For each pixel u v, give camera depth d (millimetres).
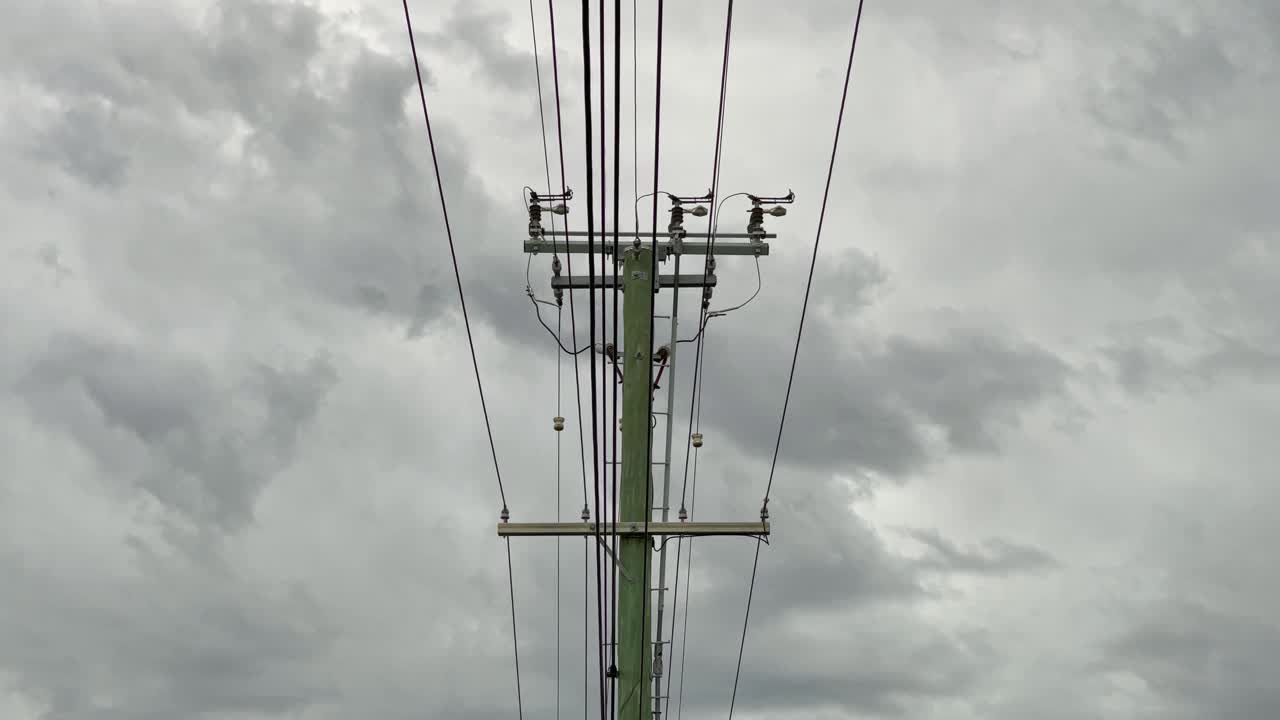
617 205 11141
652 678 20969
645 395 21344
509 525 20734
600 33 10430
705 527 20859
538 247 21625
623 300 21609
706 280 21594
